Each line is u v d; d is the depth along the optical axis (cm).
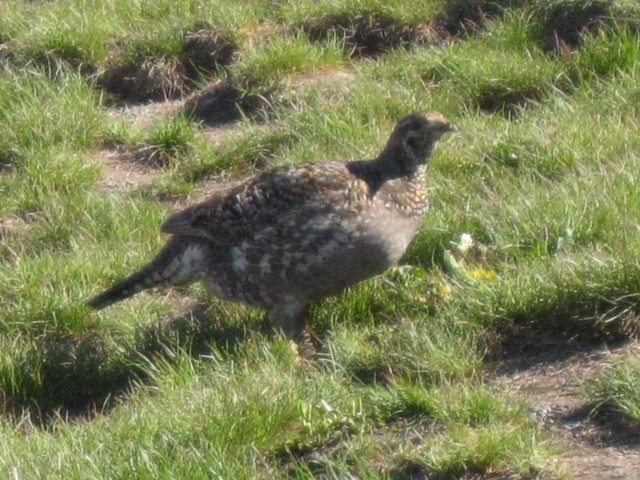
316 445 917
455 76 1513
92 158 1546
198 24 1720
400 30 1667
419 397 935
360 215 1069
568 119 1359
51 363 1132
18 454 928
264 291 1098
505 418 911
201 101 1630
